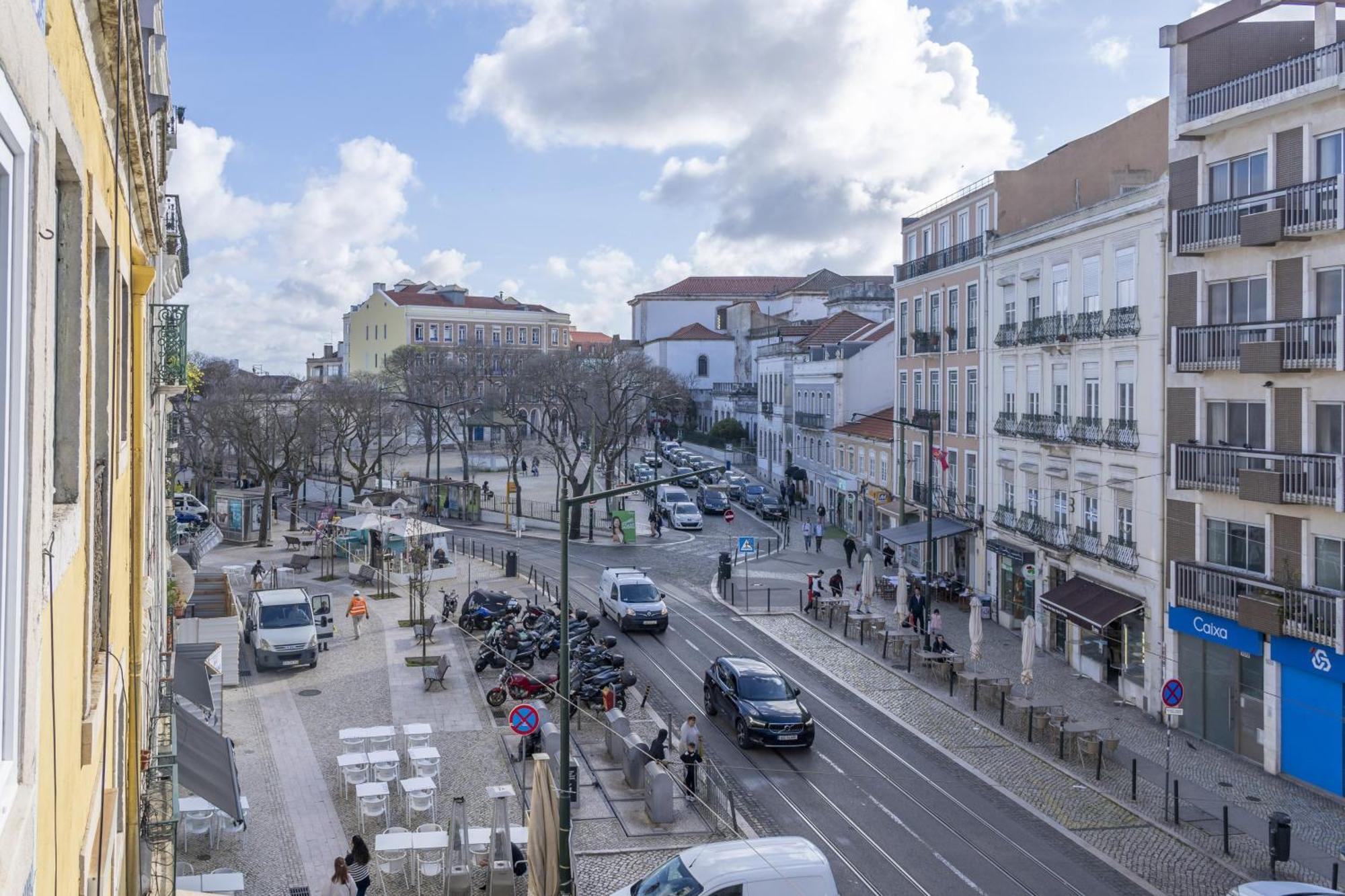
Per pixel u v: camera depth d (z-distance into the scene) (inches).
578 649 1237.1
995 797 876.0
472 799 845.8
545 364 3085.6
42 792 138.4
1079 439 1314.0
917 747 1010.7
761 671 1064.8
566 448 4133.9
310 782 875.4
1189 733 1063.0
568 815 661.9
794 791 884.0
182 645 1040.8
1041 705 1060.5
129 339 369.7
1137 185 1546.5
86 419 188.4
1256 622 937.5
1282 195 936.9
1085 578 1296.8
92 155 194.2
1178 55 1085.8
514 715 750.5
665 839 780.0
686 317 5098.4
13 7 106.1
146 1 451.8
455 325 4692.4
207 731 679.1
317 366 5723.4
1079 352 1331.2
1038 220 1612.9
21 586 120.6
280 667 1238.3
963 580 1727.4
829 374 2618.1
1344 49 884.6
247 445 2384.4
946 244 1838.1
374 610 1620.3
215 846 738.2
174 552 1167.6
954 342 1765.5
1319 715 898.7
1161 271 1141.1
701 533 2541.8
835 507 2571.4
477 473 3690.9
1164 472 1120.8
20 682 120.3
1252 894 593.9
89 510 202.1
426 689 1161.4
